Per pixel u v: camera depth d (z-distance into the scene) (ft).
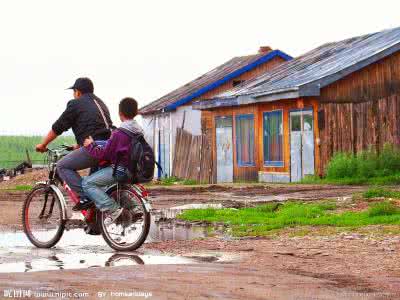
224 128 119.14
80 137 36.19
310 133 95.45
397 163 87.10
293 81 101.86
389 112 91.97
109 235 34.73
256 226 42.60
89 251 34.01
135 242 34.01
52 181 36.83
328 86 94.58
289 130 100.01
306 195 64.95
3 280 24.38
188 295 21.84
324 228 39.83
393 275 26.23
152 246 35.35
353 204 52.08
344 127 92.84
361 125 92.02
